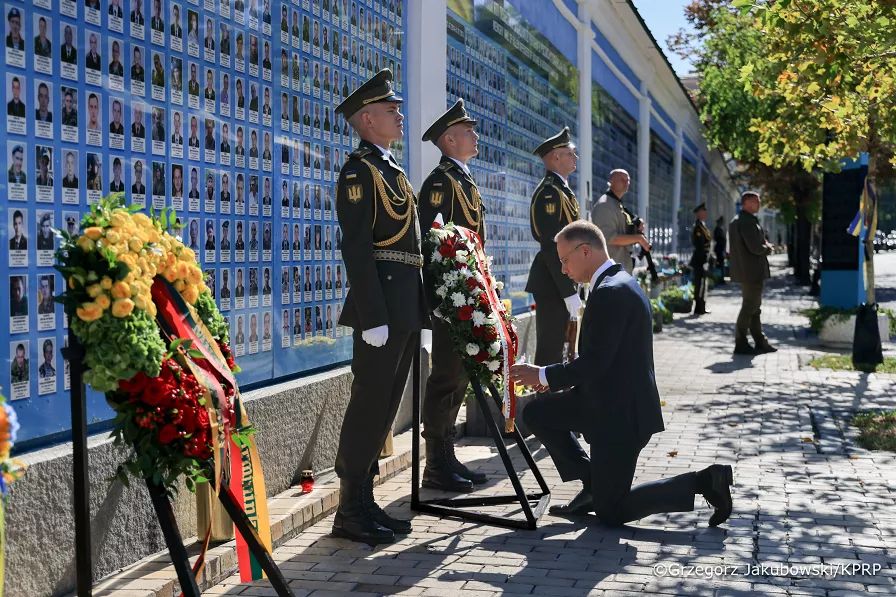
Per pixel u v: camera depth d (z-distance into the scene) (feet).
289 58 21.65
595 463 18.94
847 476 23.50
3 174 13.51
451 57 31.71
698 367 43.62
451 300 19.77
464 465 24.08
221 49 18.92
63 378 14.75
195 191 18.04
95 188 15.35
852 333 49.70
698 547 18.03
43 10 14.23
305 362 22.66
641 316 18.83
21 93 13.82
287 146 21.61
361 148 18.89
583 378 18.62
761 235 47.24
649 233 76.13
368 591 15.85
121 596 14.28
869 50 28.99
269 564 12.55
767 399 34.94
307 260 22.66
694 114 105.91
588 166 51.83
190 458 12.03
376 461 19.34
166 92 17.16
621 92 64.80
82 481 11.80
